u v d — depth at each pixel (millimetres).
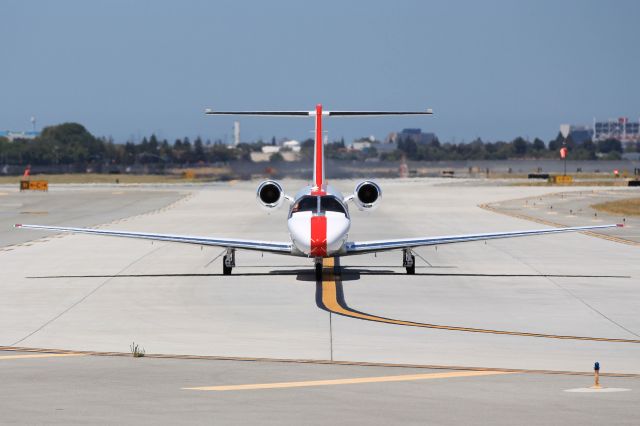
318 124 111500
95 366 57031
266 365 57438
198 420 43875
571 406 46469
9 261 119250
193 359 59500
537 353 61562
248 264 114938
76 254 127312
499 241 144000
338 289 93250
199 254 126625
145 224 185875
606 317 76688
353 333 69188
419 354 61094
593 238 149625
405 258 104062
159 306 82625
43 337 67875
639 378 53719
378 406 46500
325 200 99938
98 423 43312
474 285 95875
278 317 76625
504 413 45062
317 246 93125
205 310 80375
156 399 48062
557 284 96375
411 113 113000
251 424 43156
